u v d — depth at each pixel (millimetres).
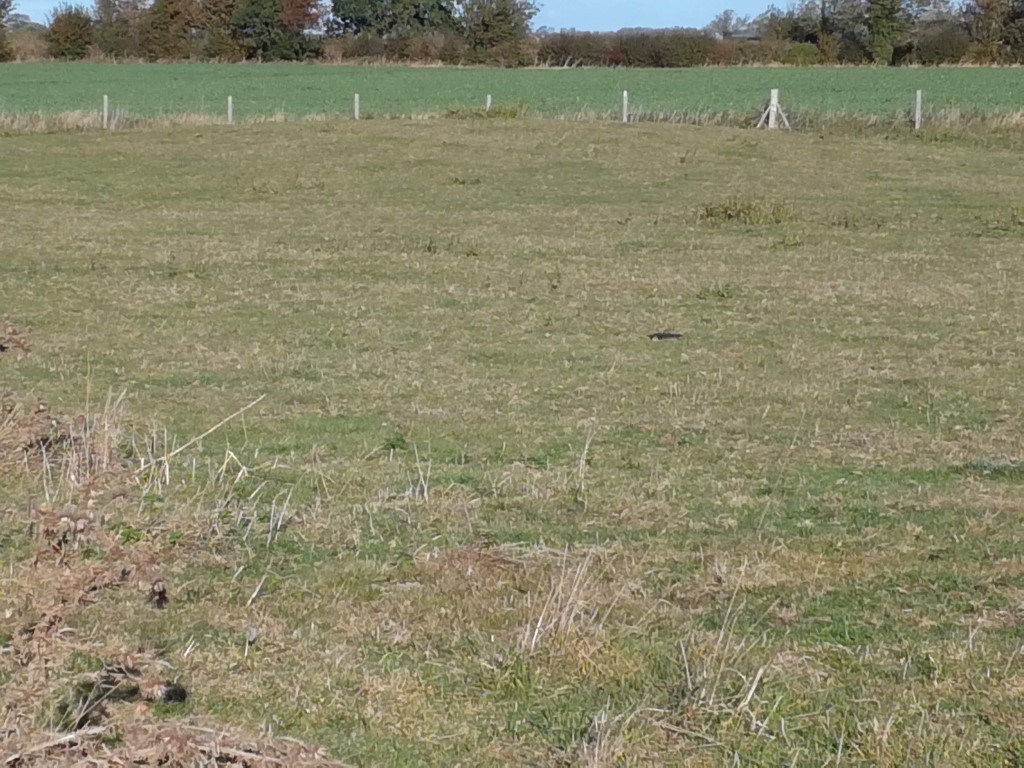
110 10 80188
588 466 7734
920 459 8023
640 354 11289
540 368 10680
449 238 17859
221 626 5188
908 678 4730
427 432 8523
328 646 5012
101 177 23406
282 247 16984
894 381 10367
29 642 4434
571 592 5277
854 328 12500
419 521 6574
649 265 16016
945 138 28656
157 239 17547
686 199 21703
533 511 6801
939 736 4289
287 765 3832
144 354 10938
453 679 4746
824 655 4922
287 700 4559
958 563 5988
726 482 7430
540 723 4434
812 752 4219
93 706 4312
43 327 12016
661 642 5012
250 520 6453
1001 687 4641
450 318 12766
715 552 6117
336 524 6496
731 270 15703
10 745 3770
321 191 22438
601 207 20938
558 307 13398
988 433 8734
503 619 5238
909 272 15664
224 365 10586
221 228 18672
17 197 21312
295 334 11930
